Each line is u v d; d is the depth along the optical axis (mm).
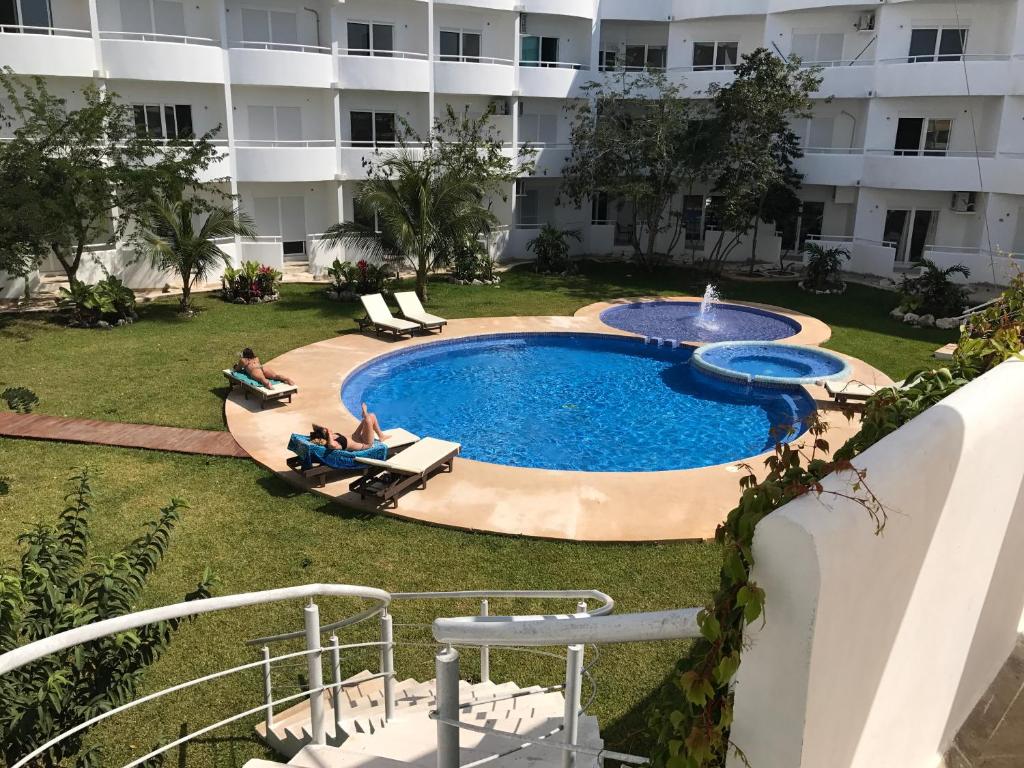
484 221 24281
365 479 11266
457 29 31641
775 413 16234
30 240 19109
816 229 33281
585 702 7039
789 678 2154
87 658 4918
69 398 15086
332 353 18641
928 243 30797
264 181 27609
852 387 16000
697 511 10969
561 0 31281
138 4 26062
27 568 4984
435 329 21281
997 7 27859
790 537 2070
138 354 18094
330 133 29156
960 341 4414
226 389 15883
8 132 23953
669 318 23953
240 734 6566
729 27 32781
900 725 3105
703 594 9070
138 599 5305
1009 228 28453
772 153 28594
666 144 27812
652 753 2809
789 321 23438
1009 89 26797
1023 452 3717
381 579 9281
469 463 12445
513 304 24906
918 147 30078
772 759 2260
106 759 6273
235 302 23656
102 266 22047
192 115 27578
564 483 11812
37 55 23016
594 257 34000
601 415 16141
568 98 32969
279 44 27359
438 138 26812
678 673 2629
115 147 21094
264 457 12484
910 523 2613
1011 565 4098
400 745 5512
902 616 2771
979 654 3973
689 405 16750
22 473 11836
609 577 9414
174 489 11469
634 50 35188
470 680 7410
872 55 30391
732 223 28938
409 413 16062
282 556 9727
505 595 5820
